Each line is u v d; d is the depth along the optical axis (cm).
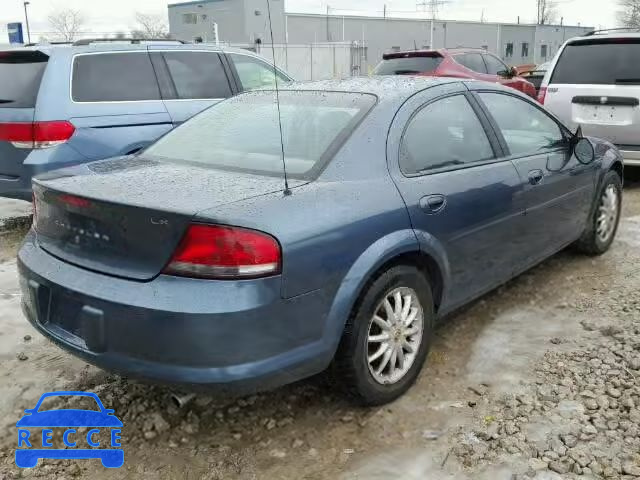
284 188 272
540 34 5644
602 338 375
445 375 339
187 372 242
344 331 284
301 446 284
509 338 380
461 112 365
